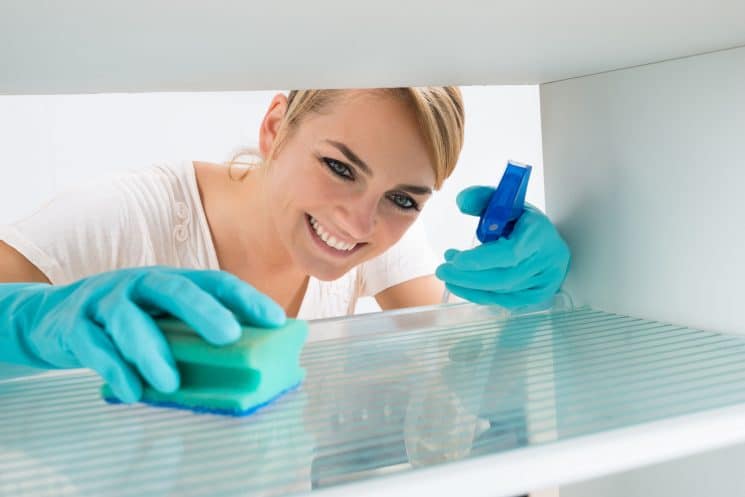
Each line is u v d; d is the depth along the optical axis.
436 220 2.02
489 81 0.75
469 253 0.75
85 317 0.49
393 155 1.62
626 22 0.46
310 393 0.50
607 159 0.75
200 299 0.47
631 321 0.71
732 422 0.41
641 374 0.51
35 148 1.68
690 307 0.67
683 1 0.40
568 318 0.74
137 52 0.48
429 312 0.77
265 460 0.38
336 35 0.45
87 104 1.69
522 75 0.73
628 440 0.38
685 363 0.53
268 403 0.48
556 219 0.83
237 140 1.73
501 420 0.42
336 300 1.90
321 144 1.63
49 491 0.35
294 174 1.67
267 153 1.72
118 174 1.68
